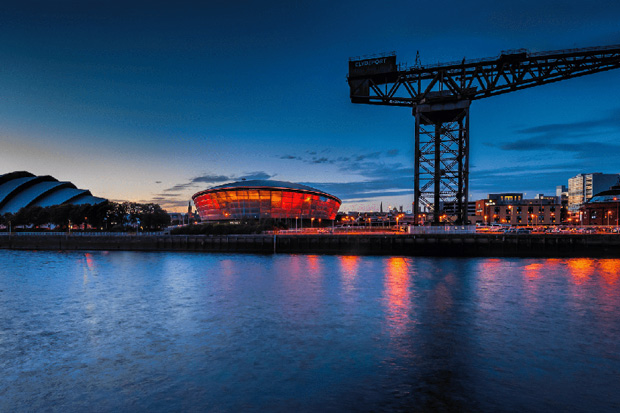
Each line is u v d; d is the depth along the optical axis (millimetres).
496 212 193500
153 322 29422
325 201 179000
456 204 71812
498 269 56875
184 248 96812
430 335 25531
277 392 17391
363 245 81062
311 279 49000
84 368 20500
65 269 62500
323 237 84688
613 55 57000
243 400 16719
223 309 33406
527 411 15547
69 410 16172
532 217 188500
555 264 62750
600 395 16859
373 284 44781
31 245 107688
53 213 148625
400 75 64688
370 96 66062
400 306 33781
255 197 163000
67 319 30547
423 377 18844
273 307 33906
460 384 18047
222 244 93125
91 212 147125
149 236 100000
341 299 36875
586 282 45469
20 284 47719
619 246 72250
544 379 18531
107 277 53031
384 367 20125
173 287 44531
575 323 28266
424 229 73562
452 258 72250
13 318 30953
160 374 19578
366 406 16047
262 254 85688
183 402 16625
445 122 72062
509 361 20844
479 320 29172
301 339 24859
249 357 21781
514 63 60125
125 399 17016
